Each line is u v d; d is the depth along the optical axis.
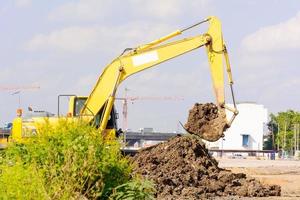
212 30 43.78
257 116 188.75
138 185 15.14
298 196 36.91
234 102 41.91
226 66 42.91
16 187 13.90
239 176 38.03
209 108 41.81
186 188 34.53
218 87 42.47
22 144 15.70
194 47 43.91
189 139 39.97
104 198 15.01
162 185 34.12
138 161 37.22
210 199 33.66
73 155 14.83
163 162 37.34
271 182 47.19
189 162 37.62
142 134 162.50
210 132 41.41
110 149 15.59
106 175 15.26
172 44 44.50
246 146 188.12
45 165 14.88
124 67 44.47
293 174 61.84
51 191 14.10
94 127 16.44
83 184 14.61
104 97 44.09
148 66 44.28
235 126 189.25
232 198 34.47
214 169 38.03
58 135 15.55
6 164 15.00
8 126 43.44
